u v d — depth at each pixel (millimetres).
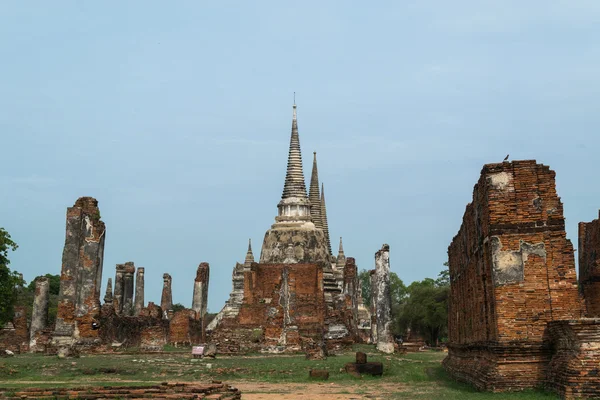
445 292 84562
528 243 22203
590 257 31297
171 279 71562
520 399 19188
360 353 31750
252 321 63188
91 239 45656
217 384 24938
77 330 44125
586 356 18703
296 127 84062
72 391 22562
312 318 61875
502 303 21922
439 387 26266
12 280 42938
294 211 80688
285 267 63062
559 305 21719
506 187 22656
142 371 31953
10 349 51531
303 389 26281
